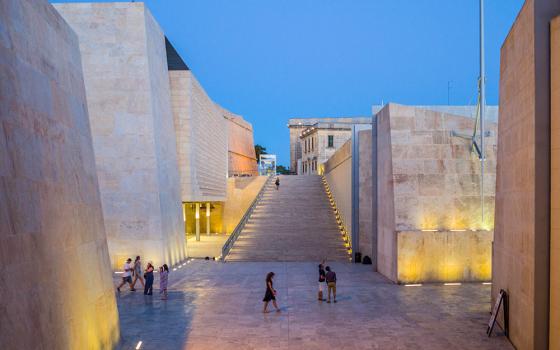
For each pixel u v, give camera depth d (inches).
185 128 1114.7
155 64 961.5
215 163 1445.6
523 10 415.8
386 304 600.1
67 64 396.5
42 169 311.1
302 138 2559.1
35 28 331.3
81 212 382.0
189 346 438.3
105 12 906.7
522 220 410.3
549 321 363.3
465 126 775.7
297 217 1349.7
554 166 359.6
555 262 354.6
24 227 274.5
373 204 914.7
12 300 251.6
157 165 898.7
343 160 1235.2
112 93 898.7
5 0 287.4
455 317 531.8
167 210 954.1
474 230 747.4
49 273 303.0
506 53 490.9
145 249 886.4
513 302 438.6
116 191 892.6
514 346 428.5
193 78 1149.7
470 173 766.5
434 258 740.7
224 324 512.4
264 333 478.0
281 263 1016.9
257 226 1280.8
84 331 353.7
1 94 266.2
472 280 741.9
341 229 1248.2
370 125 1064.2
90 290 377.7
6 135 266.4
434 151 768.3
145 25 904.9
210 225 1694.1
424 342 443.2
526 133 400.2
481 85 721.6
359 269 931.3
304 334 473.4
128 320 530.6
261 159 2883.9
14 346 248.4
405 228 757.3
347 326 500.1
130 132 895.1
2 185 253.9
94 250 402.6
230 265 989.8
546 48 371.6
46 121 329.1
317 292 685.3
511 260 449.7
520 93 425.4
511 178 457.1
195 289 713.0
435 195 761.0
